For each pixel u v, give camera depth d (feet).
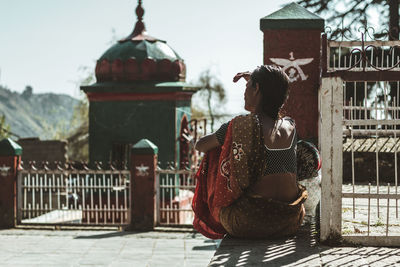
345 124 11.74
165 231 34.40
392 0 56.90
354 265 9.69
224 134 11.05
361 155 26.40
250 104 11.17
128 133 49.52
